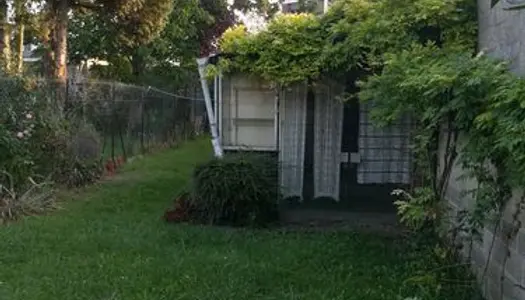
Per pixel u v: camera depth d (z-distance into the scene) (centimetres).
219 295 509
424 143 584
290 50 822
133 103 1580
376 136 924
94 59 2475
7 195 852
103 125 1331
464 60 472
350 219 866
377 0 743
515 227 418
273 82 860
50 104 1084
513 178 386
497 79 423
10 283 537
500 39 520
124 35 1834
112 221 820
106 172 1291
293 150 914
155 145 1819
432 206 593
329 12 825
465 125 455
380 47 704
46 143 1023
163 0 1752
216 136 902
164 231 757
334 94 908
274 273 577
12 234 713
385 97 564
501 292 452
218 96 904
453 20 645
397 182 927
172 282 545
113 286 531
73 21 2394
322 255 652
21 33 1678
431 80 454
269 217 843
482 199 444
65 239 701
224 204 822
